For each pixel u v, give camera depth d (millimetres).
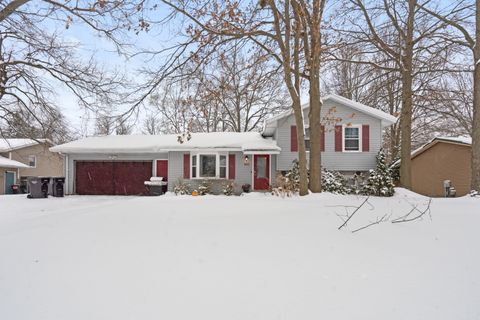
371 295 2113
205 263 2756
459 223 3945
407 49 12344
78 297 2152
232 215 4984
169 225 4297
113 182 16109
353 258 2797
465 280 2289
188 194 14289
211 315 1904
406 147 12461
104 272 2590
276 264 2701
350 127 14109
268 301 2062
